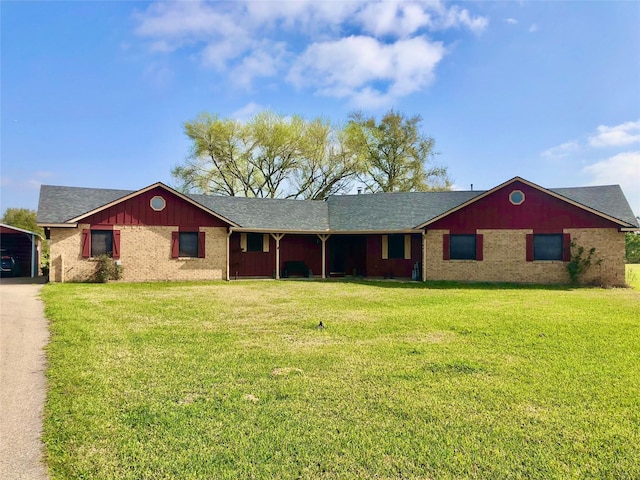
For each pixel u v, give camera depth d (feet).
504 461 10.78
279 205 77.10
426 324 28.48
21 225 136.77
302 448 11.34
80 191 66.59
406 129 130.72
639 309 35.83
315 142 118.21
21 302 37.96
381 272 71.61
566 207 59.98
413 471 10.32
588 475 10.18
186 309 34.94
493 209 62.44
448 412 13.74
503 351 21.36
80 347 21.59
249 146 115.75
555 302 40.50
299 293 47.73
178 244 62.75
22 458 10.78
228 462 10.64
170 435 12.01
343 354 20.58
